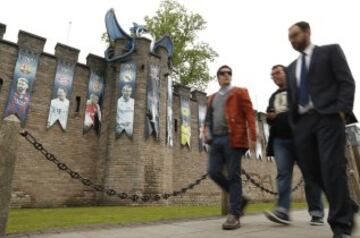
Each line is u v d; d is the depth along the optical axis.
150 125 17.38
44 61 16.55
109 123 17.44
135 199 8.85
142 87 17.59
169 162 18.78
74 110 17.05
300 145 3.72
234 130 5.07
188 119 22.09
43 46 16.64
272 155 5.82
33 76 15.99
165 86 19.12
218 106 5.36
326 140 3.46
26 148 15.14
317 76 3.69
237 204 4.90
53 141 15.98
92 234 4.55
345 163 3.46
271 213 5.12
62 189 15.80
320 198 5.28
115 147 16.72
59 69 16.94
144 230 4.81
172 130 20.39
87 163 16.84
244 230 4.64
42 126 15.79
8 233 4.65
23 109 15.34
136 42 18.28
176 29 32.12
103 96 18.19
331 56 3.66
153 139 17.42
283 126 5.41
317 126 3.57
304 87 3.78
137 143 16.64
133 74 17.72
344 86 3.47
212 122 5.43
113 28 19.27
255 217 6.20
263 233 4.38
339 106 3.40
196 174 21.64
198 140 22.50
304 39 3.92
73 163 16.38
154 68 18.47
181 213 8.73
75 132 16.80
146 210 10.98
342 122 3.52
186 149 21.48
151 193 16.50
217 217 6.50
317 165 3.69
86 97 17.58
